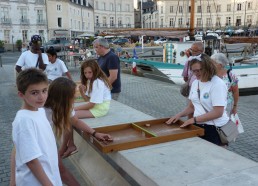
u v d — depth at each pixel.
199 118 3.24
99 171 3.54
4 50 47.72
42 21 53.94
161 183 2.12
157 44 30.55
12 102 9.18
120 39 40.06
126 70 17.83
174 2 70.31
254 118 7.27
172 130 3.30
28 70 2.12
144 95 10.62
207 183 2.11
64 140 3.66
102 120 3.90
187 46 14.02
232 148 5.29
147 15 82.75
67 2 56.53
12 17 50.25
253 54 15.99
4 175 4.24
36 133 2.06
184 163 2.46
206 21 69.06
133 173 2.46
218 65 3.95
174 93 10.93
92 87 4.02
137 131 3.31
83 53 21.38
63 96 2.84
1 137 5.91
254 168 2.37
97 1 75.00
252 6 64.44
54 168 2.23
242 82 12.75
